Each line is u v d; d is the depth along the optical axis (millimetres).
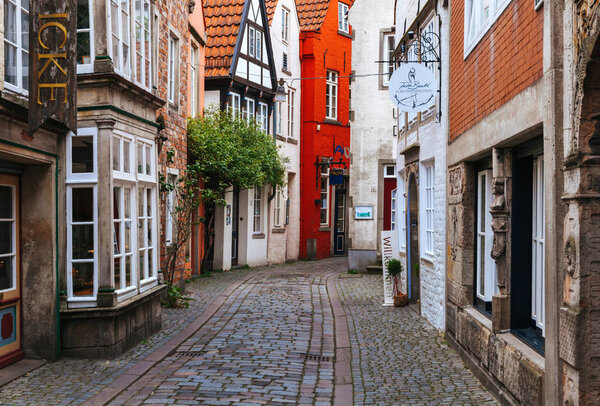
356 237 19391
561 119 4652
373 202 19391
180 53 14500
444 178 9469
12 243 7617
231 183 18844
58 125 7719
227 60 19859
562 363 4594
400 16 14609
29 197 7734
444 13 9414
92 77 7863
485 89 7004
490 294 7551
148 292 9203
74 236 7961
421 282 11672
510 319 6414
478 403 6207
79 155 8008
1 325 7324
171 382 6980
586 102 4234
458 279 8352
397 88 9375
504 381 6008
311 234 25625
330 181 23219
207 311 11789
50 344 7734
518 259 6430
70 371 7293
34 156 7281
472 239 8172
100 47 7902
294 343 9188
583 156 4258
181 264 14133
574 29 4363
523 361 5453
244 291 14781
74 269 7961
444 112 9391
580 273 4273
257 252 22312
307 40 25594
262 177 19438
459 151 8352
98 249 7922
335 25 26719
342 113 27109
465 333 7852
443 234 9547
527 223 6426
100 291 7906
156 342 8992
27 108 6797
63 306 7895
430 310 10758
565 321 4457
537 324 6180
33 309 7734
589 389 4262
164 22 12977
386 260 13109
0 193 7414
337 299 13773
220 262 20016
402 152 13195
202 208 18391
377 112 19531
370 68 19641
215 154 16984
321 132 25891
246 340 9305
